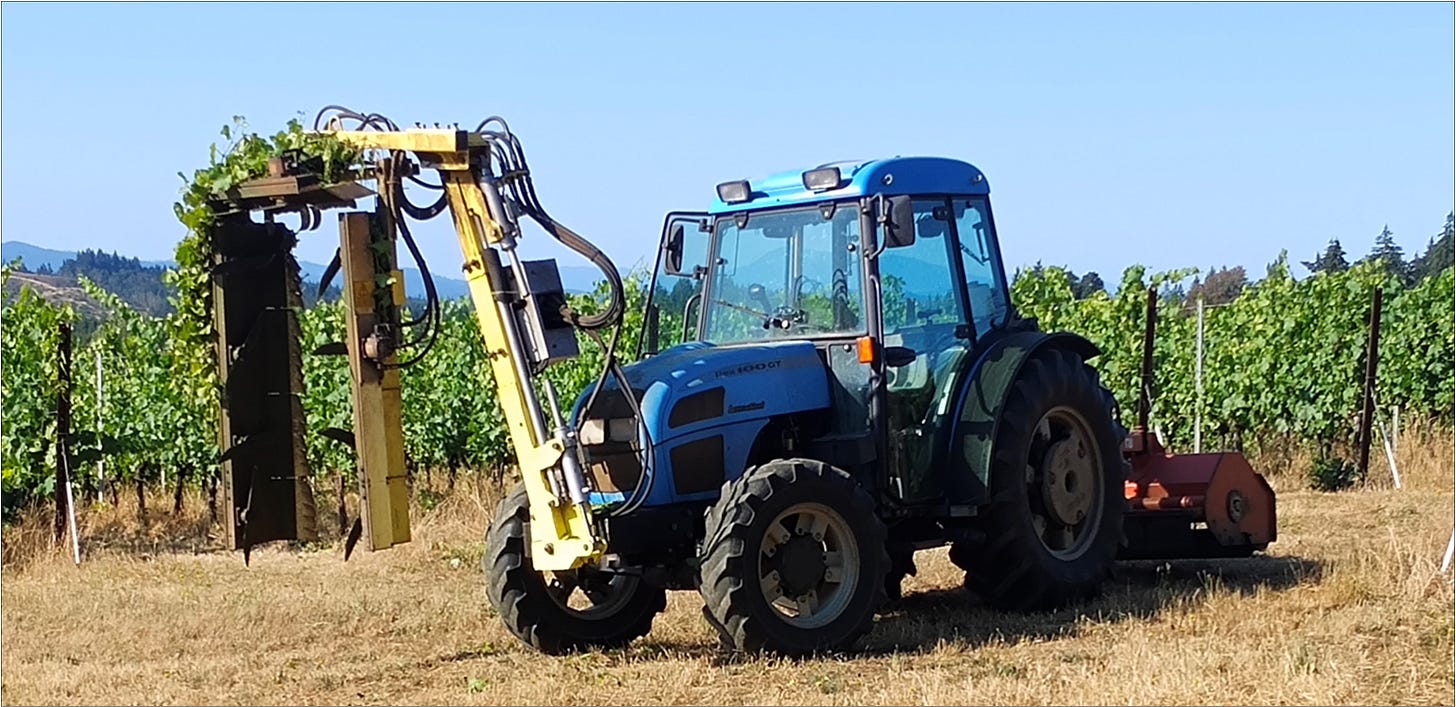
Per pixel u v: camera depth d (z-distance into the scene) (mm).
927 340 8852
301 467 7805
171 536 14820
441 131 7445
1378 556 9781
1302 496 14633
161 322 17703
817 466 7973
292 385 7766
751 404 8281
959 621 8859
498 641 8711
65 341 13875
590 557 7539
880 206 8312
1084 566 9242
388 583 11055
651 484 7785
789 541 7902
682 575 8070
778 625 7773
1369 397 16484
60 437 13758
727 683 7379
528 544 8250
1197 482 9891
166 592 10758
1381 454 17781
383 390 7590
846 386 8539
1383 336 18781
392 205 7535
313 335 16625
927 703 6707
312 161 7523
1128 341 18781
